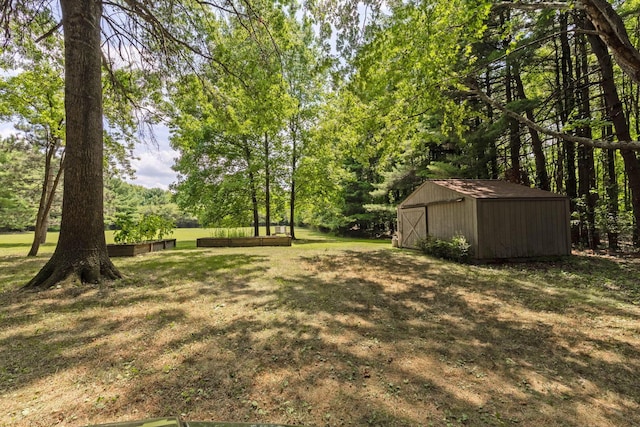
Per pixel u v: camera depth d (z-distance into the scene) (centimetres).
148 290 567
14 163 2280
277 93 1076
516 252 939
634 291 586
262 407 229
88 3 614
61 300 494
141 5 729
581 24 1012
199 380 264
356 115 1036
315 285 624
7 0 670
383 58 749
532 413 228
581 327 406
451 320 430
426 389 257
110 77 895
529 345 350
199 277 688
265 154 1920
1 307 457
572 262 902
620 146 679
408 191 2256
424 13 697
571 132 1200
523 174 1384
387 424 212
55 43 908
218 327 388
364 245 1553
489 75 1410
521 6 608
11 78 988
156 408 225
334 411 225
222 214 1995
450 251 971
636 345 351
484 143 1341
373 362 303
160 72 934
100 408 223
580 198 1107
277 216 2277
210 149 1894
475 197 939
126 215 1230
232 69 978
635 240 990
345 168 2511
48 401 231
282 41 961
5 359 297
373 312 459
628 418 226
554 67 1315
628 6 922
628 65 468
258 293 555
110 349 322
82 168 607
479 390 258
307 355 314
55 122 1066
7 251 1309
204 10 877
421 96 935
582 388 265
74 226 602
